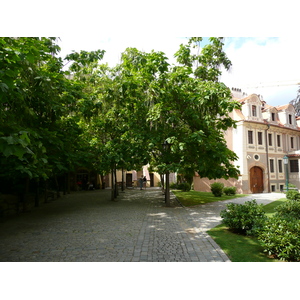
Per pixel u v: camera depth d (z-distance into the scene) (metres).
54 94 8.57
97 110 12.59
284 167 27.03
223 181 23.83
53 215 11.09
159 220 9.53
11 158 6.59
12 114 5.69
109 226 8.59
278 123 27.36
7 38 5.20
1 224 9.16
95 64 14.73
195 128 12.27
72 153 11.47
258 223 6.61
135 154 12.79
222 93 9.97
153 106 11.02
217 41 12.84
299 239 4.77
